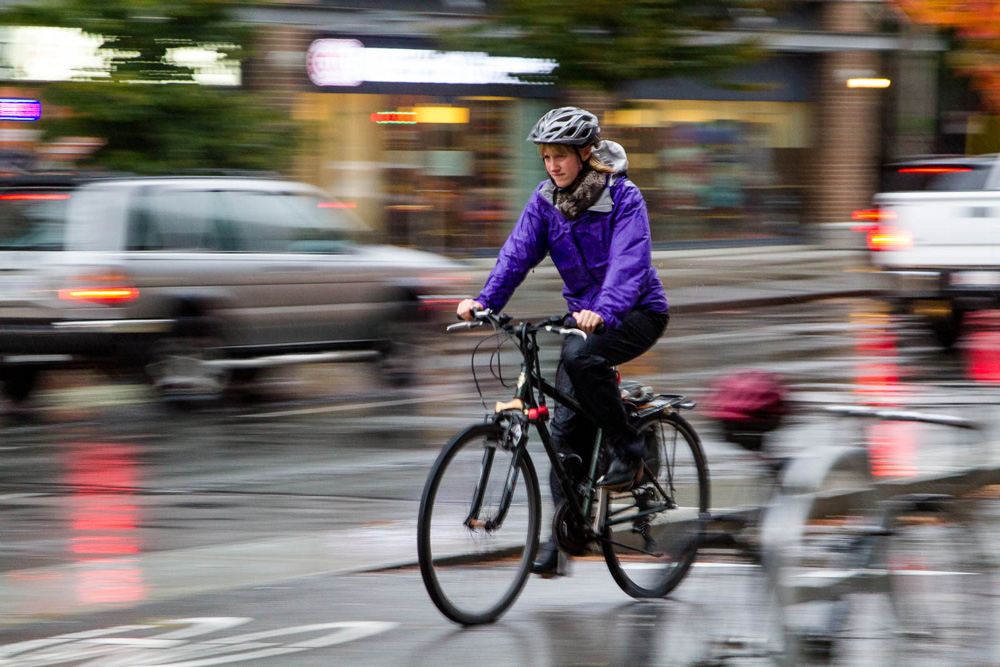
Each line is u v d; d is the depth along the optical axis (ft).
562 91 96.48
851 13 156.35
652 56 90.22
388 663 27.37
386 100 124.16
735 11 92.27
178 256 61.72
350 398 65.26
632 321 30.66
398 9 122.52
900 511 28.22
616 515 31.83
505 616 30.78
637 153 142.41
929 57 163.22
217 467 48.44
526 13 90.33
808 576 26.61
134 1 84.53
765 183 155.12
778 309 104.42
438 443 53.42
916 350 81.00
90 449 51.96
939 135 167.84
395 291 69.10
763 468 29.09
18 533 38.65
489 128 130.93
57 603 31.35
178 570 34.27
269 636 29.01
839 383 67.15
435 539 29.14
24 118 88.53
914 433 49.06
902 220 85.87
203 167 87.86
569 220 30.63
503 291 31.32
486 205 131.64
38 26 85.25
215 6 87.40
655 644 28.84
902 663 27.20
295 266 65.41
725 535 29.19
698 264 134.31
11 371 62.90
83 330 59.11
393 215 125.90
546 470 38.83
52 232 60.64
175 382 61.57
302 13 115.55
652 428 32.71
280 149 91.09
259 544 36.96
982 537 30.12
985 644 28.17
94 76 86.69
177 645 28.37
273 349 64.80
